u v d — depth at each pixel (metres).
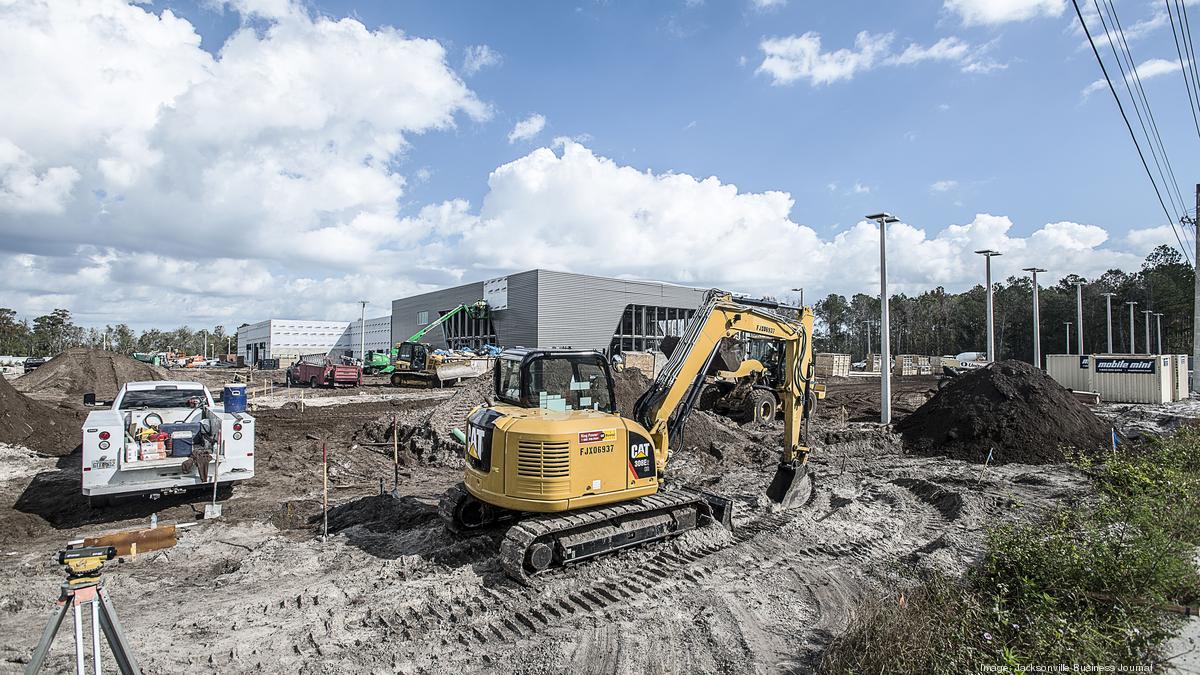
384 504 9.02
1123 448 12.55
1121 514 6.70
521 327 47.09
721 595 6.05
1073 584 5.11
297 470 11.79
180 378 34.72
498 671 4.63
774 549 7.45
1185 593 5.18
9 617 5.46
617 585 6.23
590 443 6.52
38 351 89.00
